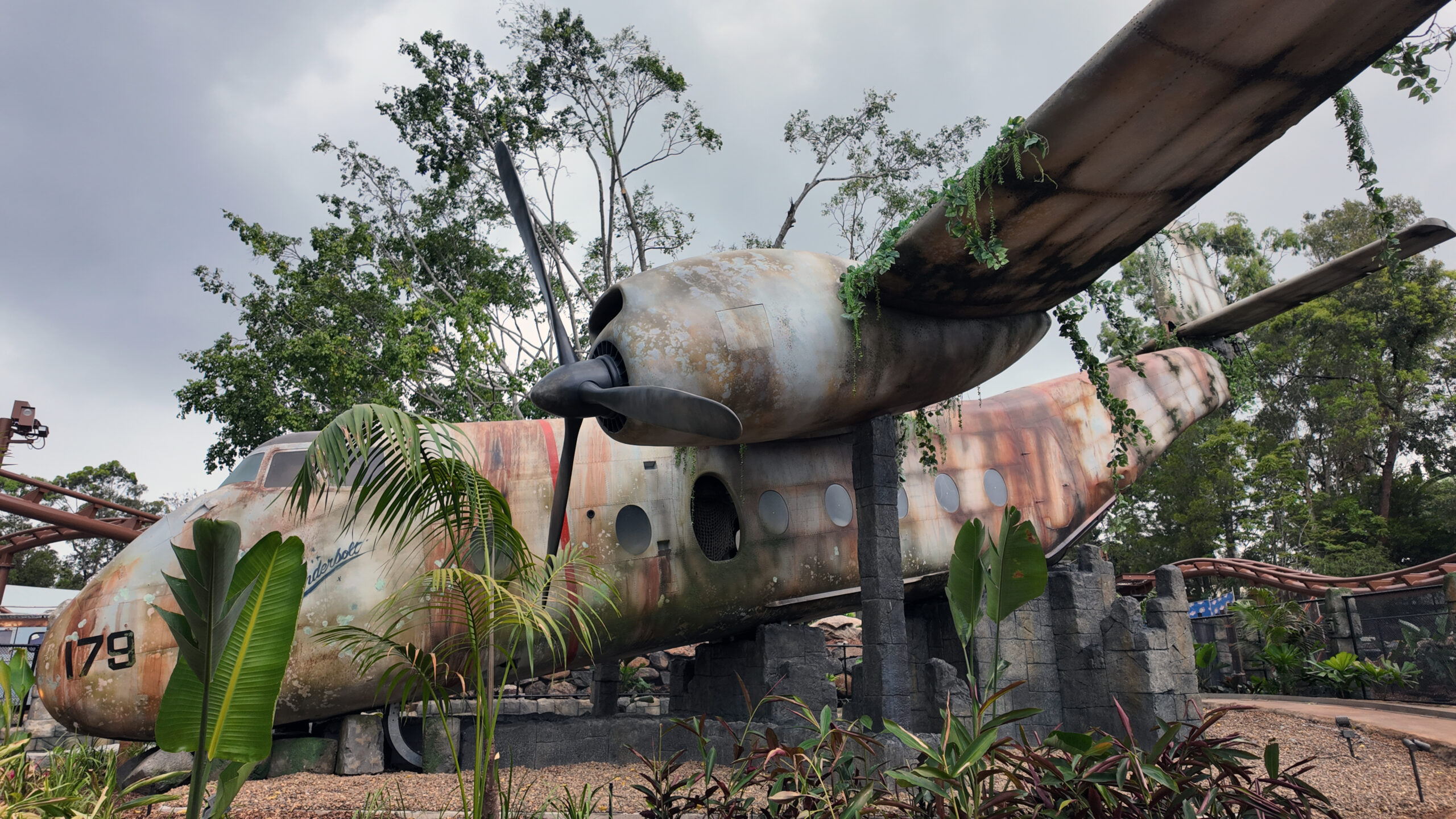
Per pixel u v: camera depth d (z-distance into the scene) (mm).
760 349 8898
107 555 46469
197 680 4109
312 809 7938
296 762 9773
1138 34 6469
